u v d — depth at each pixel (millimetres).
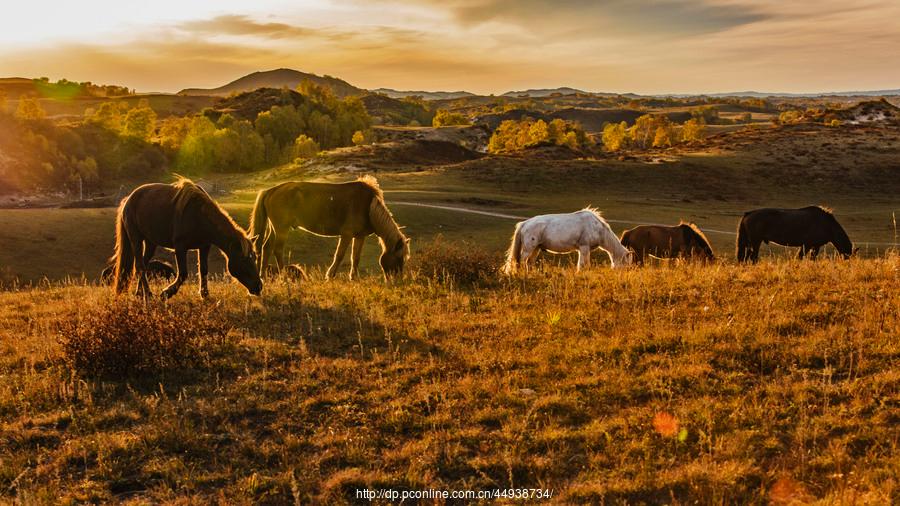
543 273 13305
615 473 5297
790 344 7684
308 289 12047
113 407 6688
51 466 5629
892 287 9805
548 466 5465
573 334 8555
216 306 10227
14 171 132125
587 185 89188
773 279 10961
